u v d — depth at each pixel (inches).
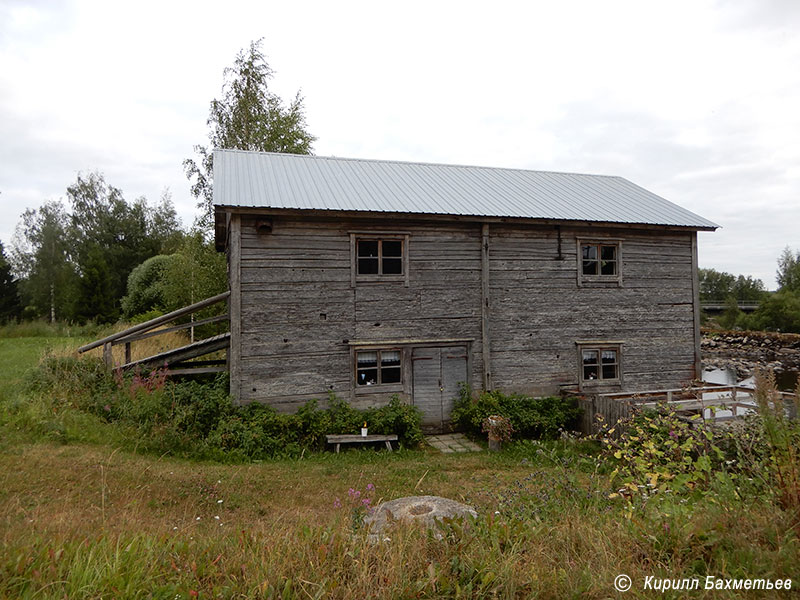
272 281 464.8
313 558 140.4
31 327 1041.5
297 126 1069.8
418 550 142.0
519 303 538.3
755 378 174.1
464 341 514.6
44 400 402.6
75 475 291.4
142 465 333.4
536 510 192.4
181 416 407.2
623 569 132.2
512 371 533.3
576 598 122.7
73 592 120.8
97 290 1414.9
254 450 404.5
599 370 564.1
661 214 599.8
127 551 143.4
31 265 1929.1
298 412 451.8
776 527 140.2
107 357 468.4
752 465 189.2
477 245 525.3
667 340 589.9
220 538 170.1
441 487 343.6
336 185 538.6
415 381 503.2
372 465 396.2
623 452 239.5
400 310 499.2
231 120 968.3
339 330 481.4
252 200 457.1
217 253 911.7
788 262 3262.8
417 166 672.4
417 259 506.3
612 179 741.9
